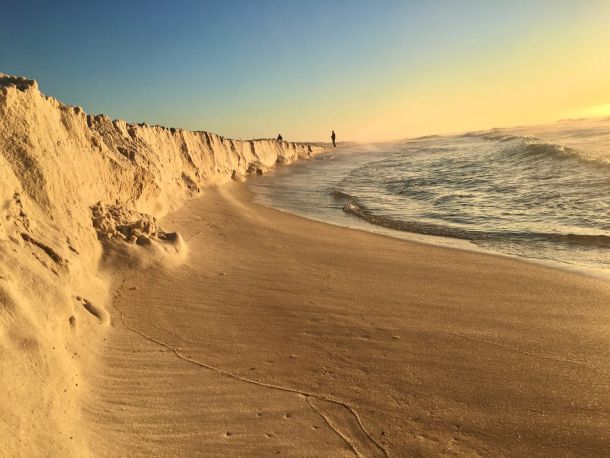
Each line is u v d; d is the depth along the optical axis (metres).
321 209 12.87
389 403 3.46
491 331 4.58
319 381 3.71
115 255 5.34
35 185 4.45
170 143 12.63
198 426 3.08
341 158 39.53
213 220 9.55
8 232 3.72
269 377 3.73
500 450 2.99
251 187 18.25
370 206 12.89
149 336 4.15
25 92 4.82
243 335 4.40
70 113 5.81
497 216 10.52
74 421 2.77
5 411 2.35
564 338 4.40
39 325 3.01
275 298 5.34
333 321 4.79
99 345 3.71
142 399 3.25
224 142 21.53
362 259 7.15
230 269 6.23
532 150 20.14
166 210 9.02
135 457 2.71
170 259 5.88
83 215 5.21
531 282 6.00
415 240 8.70
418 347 4.28
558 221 9.59
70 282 4.08
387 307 5.18
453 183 16.05
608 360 3.98
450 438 3.10
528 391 3.59
